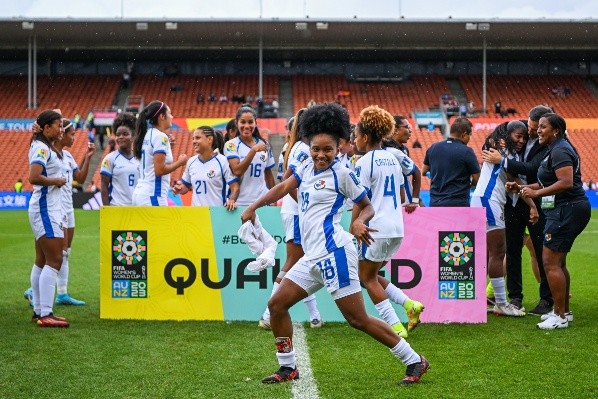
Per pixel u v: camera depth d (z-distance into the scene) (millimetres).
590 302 8383
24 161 32938
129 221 7371
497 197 7477
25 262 12367
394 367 5398
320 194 4801
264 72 42000
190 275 7367
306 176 4906
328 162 4797
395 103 39219
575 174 6762
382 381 5016
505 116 37312
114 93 39531
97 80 40688
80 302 8375
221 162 8039
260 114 35562
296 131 6496
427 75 41844
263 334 6629
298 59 41812
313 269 4848
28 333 6637
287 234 6750
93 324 7109
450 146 7758
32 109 37062
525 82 41375
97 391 4797
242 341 6320
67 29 35500
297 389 4812
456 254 7250
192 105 38562
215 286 7363
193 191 8125
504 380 5027
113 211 7375
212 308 7363
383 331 4875
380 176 6133
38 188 6949
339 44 38531
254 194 7906
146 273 7383
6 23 34406
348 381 5012
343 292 4770
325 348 6043
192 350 5969
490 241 7559
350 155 7621
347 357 5715
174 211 7355
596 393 4723
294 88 40438
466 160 7676
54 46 38281
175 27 34594
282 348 5023
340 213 4867
